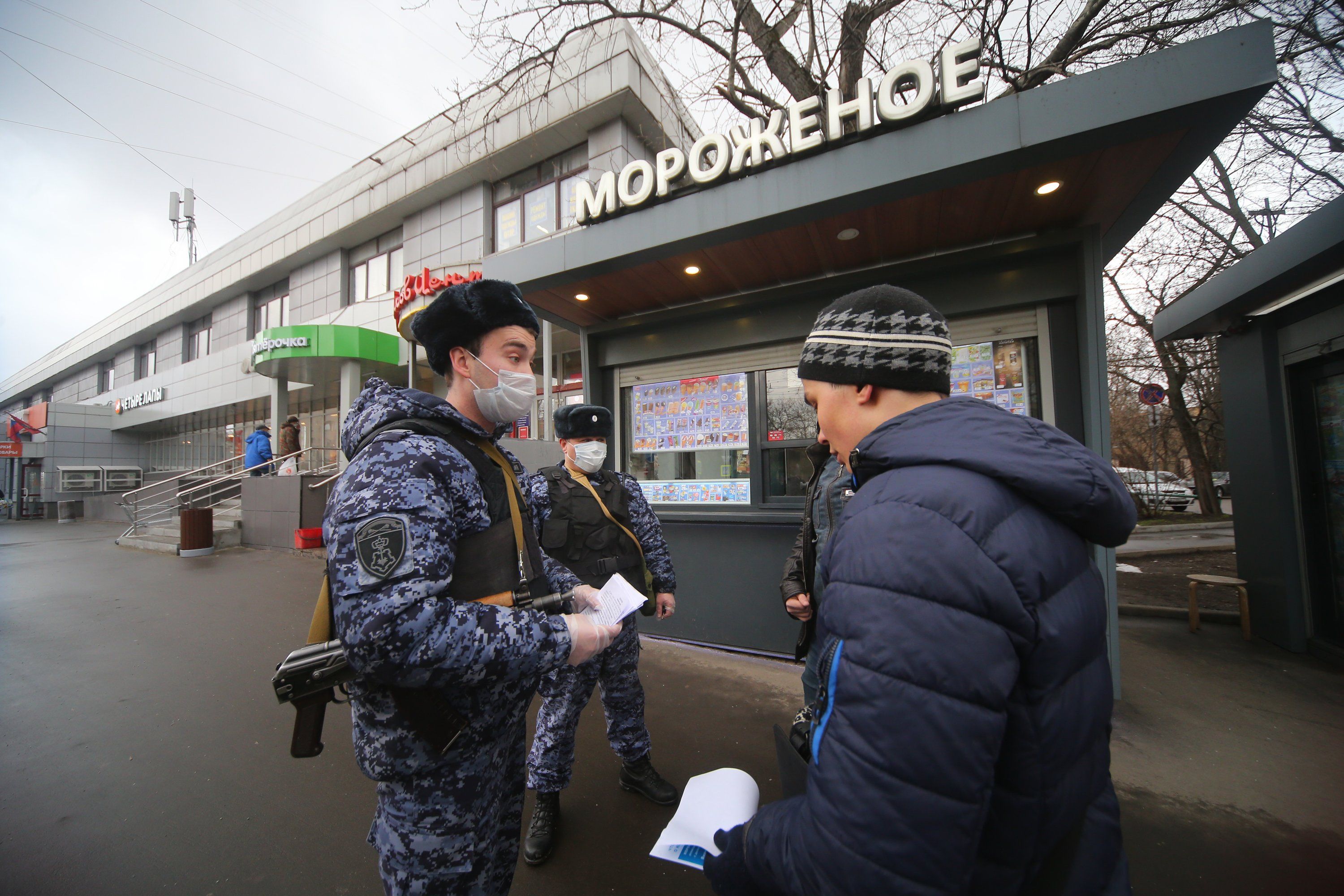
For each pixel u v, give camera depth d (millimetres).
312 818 2107
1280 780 2223
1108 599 2967
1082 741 612
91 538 11227
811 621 1975
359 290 13398
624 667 2109
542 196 10102
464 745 1007
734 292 3807
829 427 858
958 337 3258
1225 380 4277
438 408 1053
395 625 796
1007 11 4246
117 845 1956
